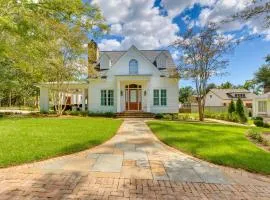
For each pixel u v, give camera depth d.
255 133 10.62
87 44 20.53
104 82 23.38
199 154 6.86
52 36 11.11
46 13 8.30
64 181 4.65
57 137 8.75
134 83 23.36
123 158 6.47
